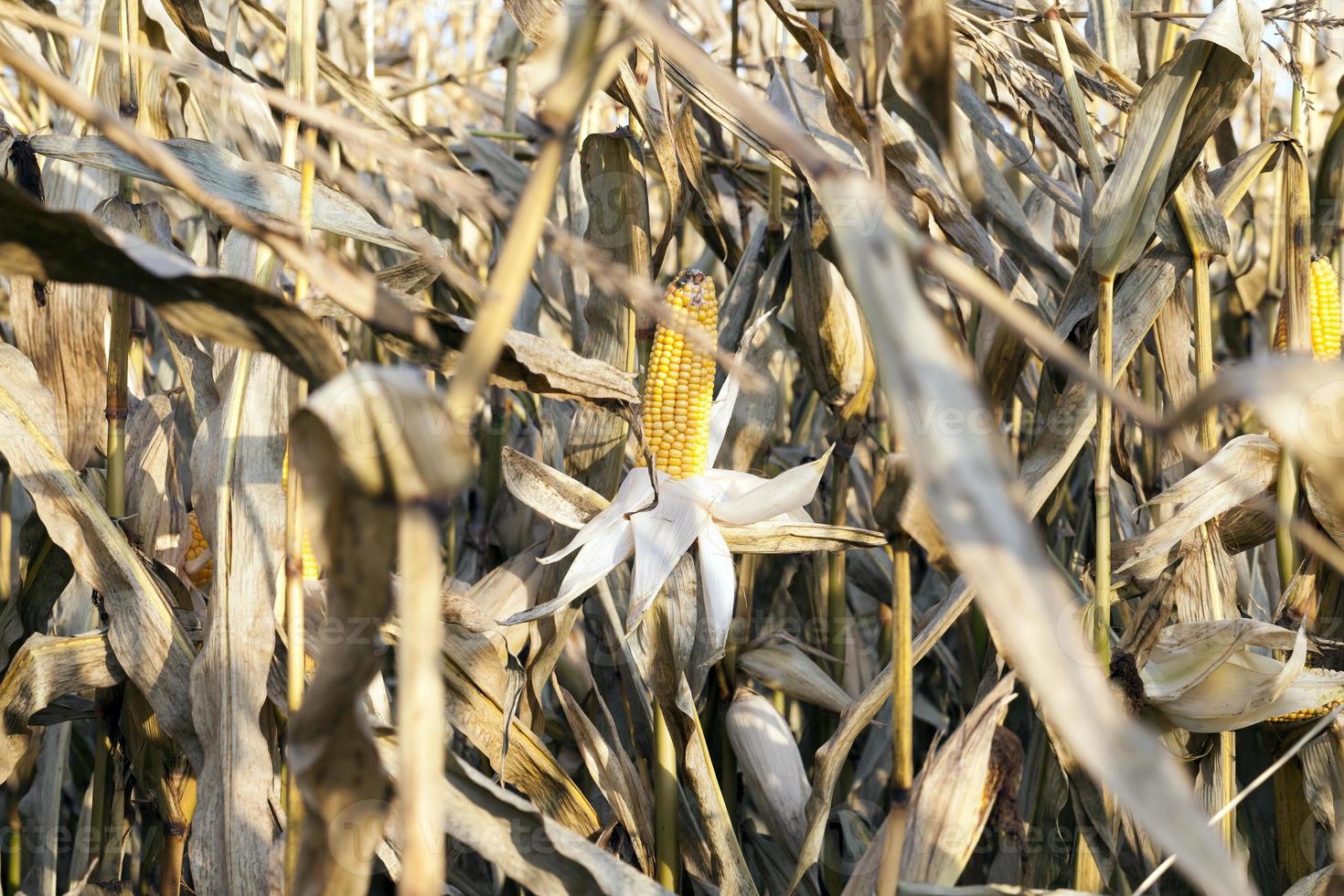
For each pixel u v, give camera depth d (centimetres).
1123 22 195
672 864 180
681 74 184
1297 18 181
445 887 180
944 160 193
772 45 249
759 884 199
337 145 195
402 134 202
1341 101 195
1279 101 280
